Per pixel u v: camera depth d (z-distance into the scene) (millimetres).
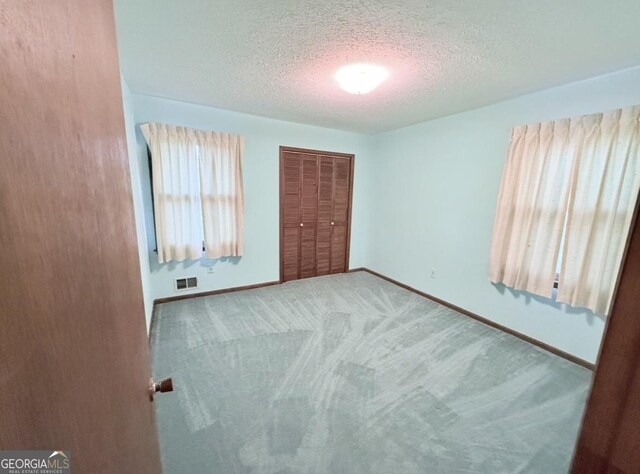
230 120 3236
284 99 2697
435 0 1248
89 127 495
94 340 479
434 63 1856
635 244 426
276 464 1348
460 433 1547
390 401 1770
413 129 3605
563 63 1816
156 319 2820
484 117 2779
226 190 3279
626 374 448
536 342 2463
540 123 2287
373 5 1298
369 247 4555
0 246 264
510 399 1808
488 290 2844
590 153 2014
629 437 452
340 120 3465
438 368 2109
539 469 1355
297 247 4055
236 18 1413
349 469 1335
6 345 269
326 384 1911
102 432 484
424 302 3387
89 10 515
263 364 2119
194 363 2115
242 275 3674
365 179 4469
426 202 3490
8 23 285
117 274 619
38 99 341
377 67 1922
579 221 2092
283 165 3707
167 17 1403
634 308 433
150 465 774
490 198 2789
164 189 2922
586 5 1246
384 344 2434
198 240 3221
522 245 2459
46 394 336
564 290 2203
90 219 483
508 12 1315
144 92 2586
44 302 342
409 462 1377
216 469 1315
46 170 355
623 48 1603
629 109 1826
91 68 517
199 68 2018
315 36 1572
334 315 2990
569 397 1831
